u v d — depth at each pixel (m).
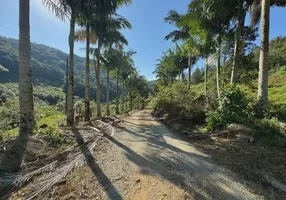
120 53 17.66
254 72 13.89
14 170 3.59
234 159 4.11
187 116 8.98
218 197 2.73
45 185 3.07
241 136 5.39
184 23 11.02
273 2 9.11
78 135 6.52
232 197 2.73
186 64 24.58
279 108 7.48
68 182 3.21
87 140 5.91
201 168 3.79
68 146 5.25
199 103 9.68
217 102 9.43
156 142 6.00
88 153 4.67
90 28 11.88
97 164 4.05
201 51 13.44
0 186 2.98
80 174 3.52
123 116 15.46
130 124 10.31
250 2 9.04
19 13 5.93
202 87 19.77
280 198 2.69
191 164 4.02
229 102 7.15
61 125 9.20
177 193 2.84
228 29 10.50
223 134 5.88
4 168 3.50
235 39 9.23
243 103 7.27
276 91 12.02
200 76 34.44
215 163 4.02
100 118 12.74
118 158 4.44
